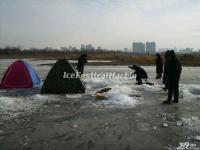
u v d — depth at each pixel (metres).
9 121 6.74
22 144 5.18
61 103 8.98
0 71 24.31
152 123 6.64
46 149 4.93
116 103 8.92
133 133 5.86
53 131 5.98
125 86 12.94
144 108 8.31
